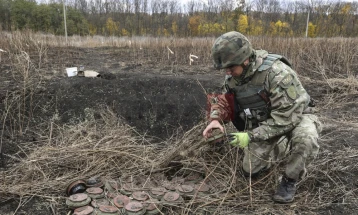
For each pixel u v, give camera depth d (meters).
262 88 2.42
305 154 2.36
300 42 9.37
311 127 2.40
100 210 2.32
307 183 2.81
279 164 2.77
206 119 2.99
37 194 2.65
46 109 4.26
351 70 7.08
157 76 5.59
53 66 6.49
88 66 7.09
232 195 2.56
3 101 4.20
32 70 5.49
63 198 2.59
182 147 2.97
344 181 2.83
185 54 8.99
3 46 7.62
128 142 3.52
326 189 2.73
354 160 3.14
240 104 2.62
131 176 2.80
